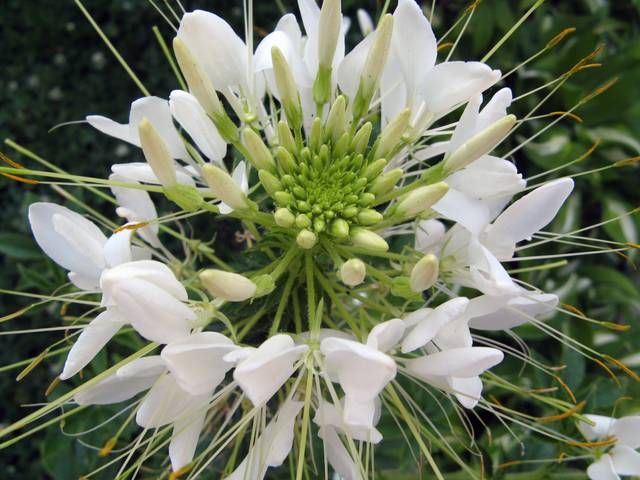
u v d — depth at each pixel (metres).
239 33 0.35
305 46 0.14
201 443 0.18
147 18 0.36
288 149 0.13
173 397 0.12
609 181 0.30
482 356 0.11
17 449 0.33
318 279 0.14
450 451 0.15
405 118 0.13
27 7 0.36
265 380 0.11
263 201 0.16
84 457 0.19
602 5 0.30
